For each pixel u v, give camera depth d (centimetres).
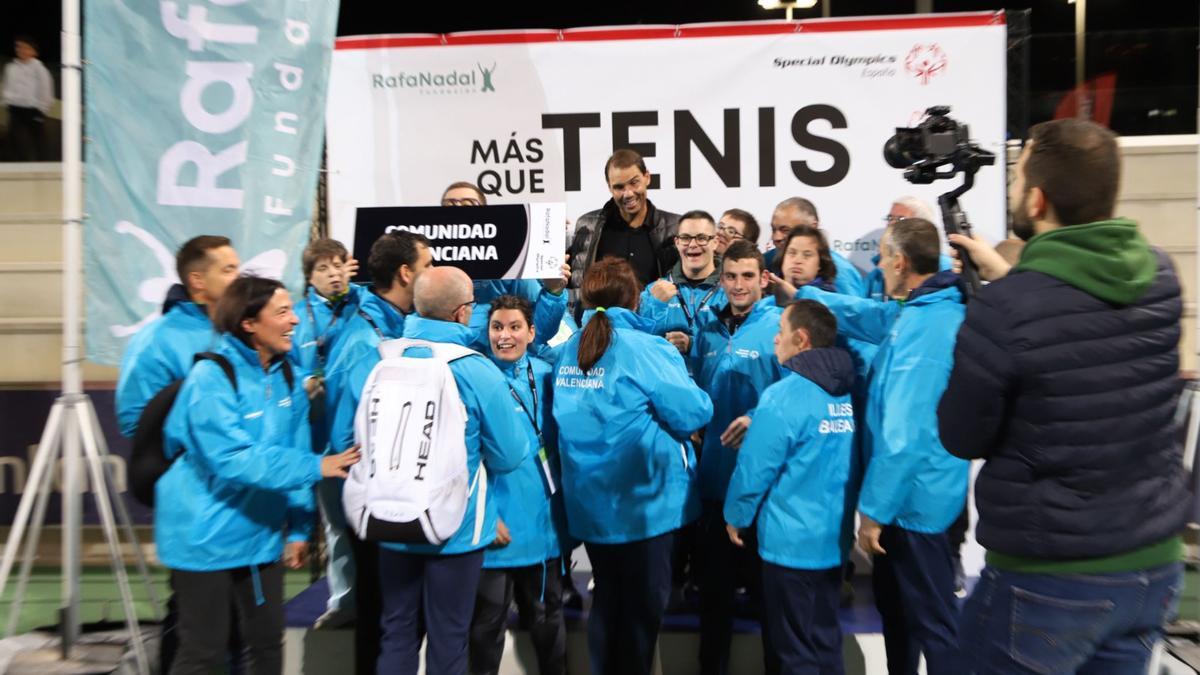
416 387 262
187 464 258
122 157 332
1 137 577
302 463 260
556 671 305
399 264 310
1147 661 183
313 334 350
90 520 468
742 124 404
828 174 404
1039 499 173
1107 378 169
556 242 336
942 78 397
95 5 327
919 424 257
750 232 396
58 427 318
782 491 276
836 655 283
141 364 288
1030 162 183
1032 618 176
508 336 296
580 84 407
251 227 347
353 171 417
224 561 257
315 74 354
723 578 309
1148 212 491
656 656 329
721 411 328
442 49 410
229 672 290
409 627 279
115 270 333
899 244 279
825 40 398
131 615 314
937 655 270
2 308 537
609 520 285
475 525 273
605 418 281
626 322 294
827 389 274
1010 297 175
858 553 389
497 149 412
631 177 388
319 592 378
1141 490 172
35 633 335
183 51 337
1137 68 512
